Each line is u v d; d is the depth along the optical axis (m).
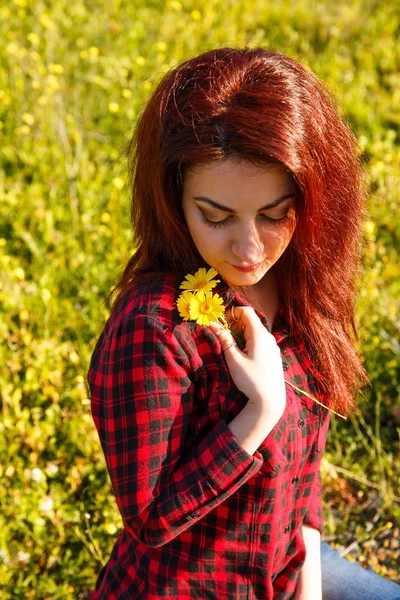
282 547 1.77
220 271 1.47
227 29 5.64
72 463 2.86
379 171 4.30
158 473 1.48
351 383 1.81
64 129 4.42
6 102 4.51
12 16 5.48
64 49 5.20
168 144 1.33
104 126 4.67
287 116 1.29
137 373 1.43
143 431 1.46
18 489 2.73
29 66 4.93
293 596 1.93
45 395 3.05
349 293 1.69
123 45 5.38
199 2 6.00
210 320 1.43
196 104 1.32
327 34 5.80
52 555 2.62
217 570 1.66
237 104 1.30
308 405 1.73
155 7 6.03
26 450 2.86
